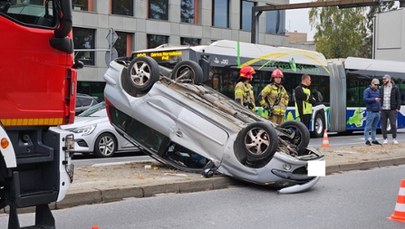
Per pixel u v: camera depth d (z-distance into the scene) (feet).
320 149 48.75
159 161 33.63
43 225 17.38
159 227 22.07
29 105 16.26
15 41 15.87
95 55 116.78
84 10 115.14
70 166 17.30
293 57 69.67
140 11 122.31
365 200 28.32
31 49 16.19
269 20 150.41
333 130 75.97
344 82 77.92
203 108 31.09
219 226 22.48
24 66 16.08
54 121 16.92
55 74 16.83
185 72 35.58
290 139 32.27
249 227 22.40
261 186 31.19
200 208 25.72
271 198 28.43
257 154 29.22
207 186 30.25
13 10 15.81
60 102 17.04
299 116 45.78
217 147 30.68
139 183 28.58
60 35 16.51
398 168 40.75
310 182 30.42
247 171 29.84
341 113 77.00
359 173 37.76
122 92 32.68
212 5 136.56
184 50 55.67
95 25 115.34
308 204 27.09
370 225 23.04
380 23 190.70
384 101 55.26
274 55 66.59
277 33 152.35
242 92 38.73
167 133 31.76
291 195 29.32
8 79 15.79
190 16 133.08
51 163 16.80
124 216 23.68
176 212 24.76
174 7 128.16
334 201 27.91
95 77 116.26
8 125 15.85
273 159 29.09
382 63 83.66
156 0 125.90
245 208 25.94
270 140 28.94
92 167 34.53
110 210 24.70
